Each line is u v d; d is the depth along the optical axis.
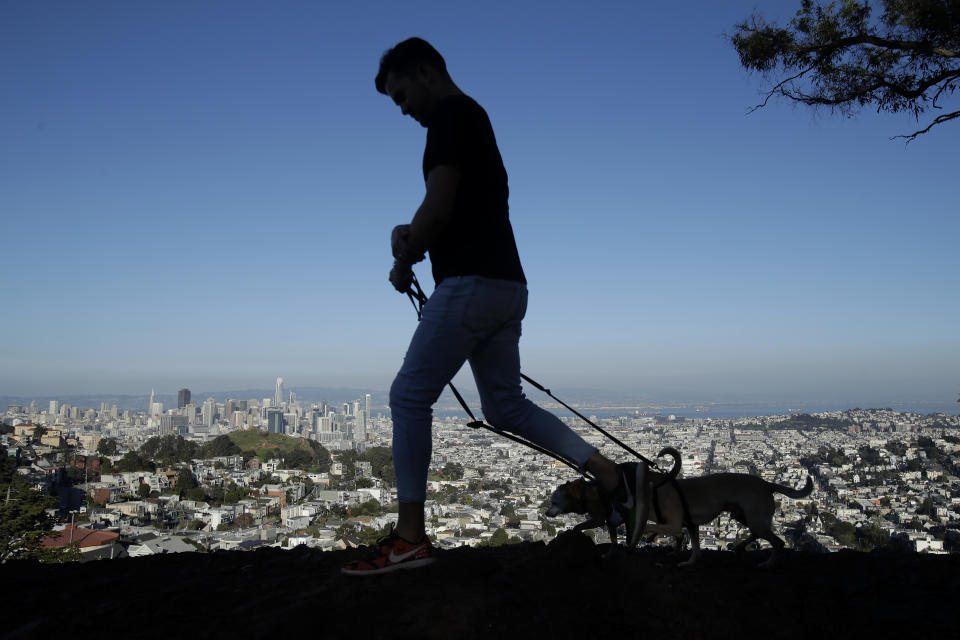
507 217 2.50
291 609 2.21
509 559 2.83
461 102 2.35
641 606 2.23
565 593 2.27
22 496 13.91
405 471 2.44
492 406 2.63
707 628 2.11
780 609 2.26
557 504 2.79
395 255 2.48
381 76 2.59
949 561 2.87
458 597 2.20
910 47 5.39
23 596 2.80
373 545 2.64
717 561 2.90
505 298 2.41
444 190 2.26
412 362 2.40
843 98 5.79
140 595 2.71
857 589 2.45
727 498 2.76
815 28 5.68
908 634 2.08
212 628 2.17
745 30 5.94
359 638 1.98
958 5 5.06
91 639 2.16
